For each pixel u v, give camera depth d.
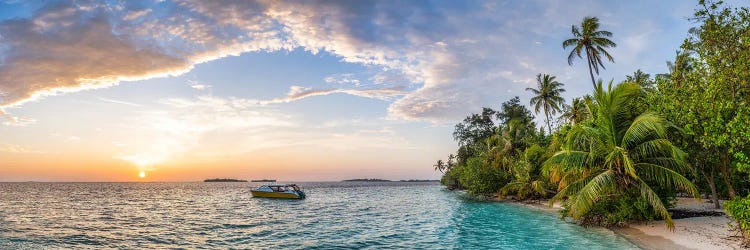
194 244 18.78
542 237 17.77
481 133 74.06
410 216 30.39
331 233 21.59
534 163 36.50
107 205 49.50
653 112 16.41
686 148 17.84
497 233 19.75
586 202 16.77
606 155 18.22
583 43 40.38
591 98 20.39
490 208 34.19
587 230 18.86
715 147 17.06
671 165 17.30
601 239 16.44
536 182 34.31
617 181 18.09
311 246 17.62
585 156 18.17
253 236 21.05
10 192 95.75
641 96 21.09
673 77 17.31
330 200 56.72
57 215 35.09
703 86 15.53
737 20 14.95
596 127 18.73
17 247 18.42
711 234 15.24
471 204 39.62
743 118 13.30
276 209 40.31
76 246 18.58
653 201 16.53
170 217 32.59
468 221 25.36
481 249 15.82
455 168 79.19
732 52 14.95
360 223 26.23
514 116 68.88
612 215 18.31
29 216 34.16
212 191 113.25
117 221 29.73
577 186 18.34
